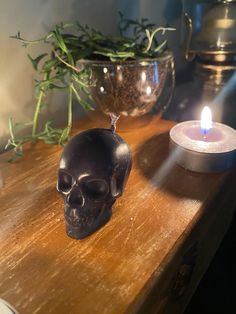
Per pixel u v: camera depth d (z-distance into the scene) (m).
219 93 0.32
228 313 0.24
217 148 0.18
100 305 0.11
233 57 0.30
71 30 0.24
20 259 0.13
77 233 0.14
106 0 0.27
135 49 0.21
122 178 0.14
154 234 0.14
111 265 0.13
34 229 0.14
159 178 0.18
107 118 0.23
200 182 0.18
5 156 0.20
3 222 0.15
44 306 0.11
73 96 0.26
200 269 0.21
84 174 0.13
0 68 0.20
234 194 0.23
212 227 0.20
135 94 0.21
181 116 0.33
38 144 0.22
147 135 0.23
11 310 0.10
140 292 0.12
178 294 0.17
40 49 0.22
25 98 0.22
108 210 0.15
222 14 0.30
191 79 0.37
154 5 0.33
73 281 0.12
